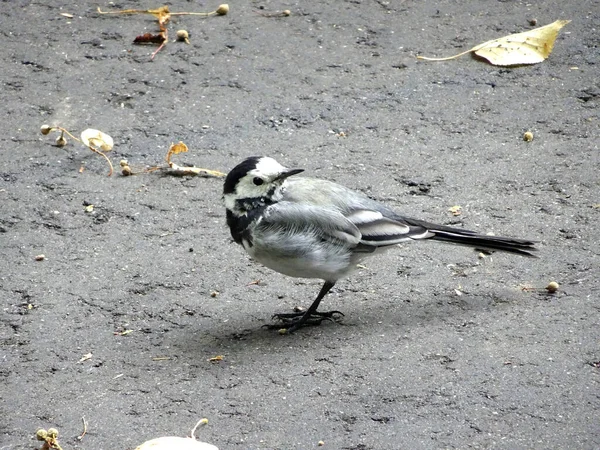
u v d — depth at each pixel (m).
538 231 10.40
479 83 13.20
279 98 12.91
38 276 9.84
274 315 9.27
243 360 8.66
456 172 11.48
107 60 13.69
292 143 12.09
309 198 9.04
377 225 9.15
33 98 12.90
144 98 12.94
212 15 14.79
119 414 8.00
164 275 9.90
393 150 11.93
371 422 7.79
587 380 8.19
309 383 8.30
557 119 12.43
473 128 12.32
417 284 9.73
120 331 9.09
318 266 8.98
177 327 9.16
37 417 7.99
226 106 12.77
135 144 12.09
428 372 8.38
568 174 11.37
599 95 12.88
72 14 14.80
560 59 13.66
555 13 14.70
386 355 8.64
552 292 9.46
